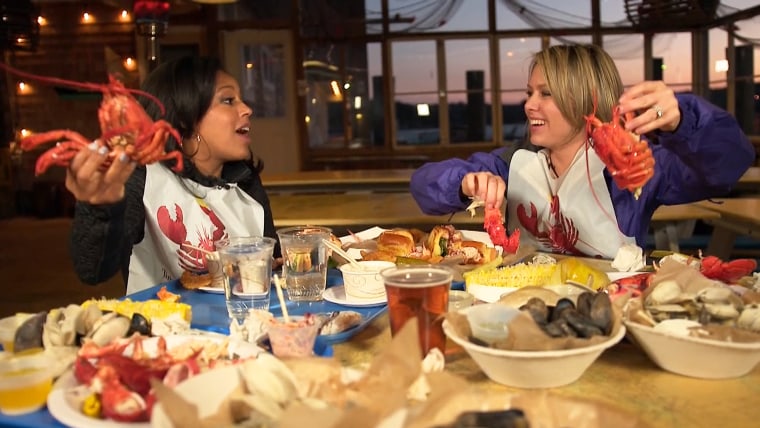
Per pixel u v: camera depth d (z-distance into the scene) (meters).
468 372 1.27
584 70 2.22
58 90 11.22
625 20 11.28
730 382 1.21
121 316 1.29
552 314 1.27
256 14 11.55
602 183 2.34
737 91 10.75
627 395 1.16
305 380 1.01
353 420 0.84
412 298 1.26
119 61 10.80
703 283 1.40
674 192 2.32
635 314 1.30
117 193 1.51
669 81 11.47
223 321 1.59
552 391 1.18
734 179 2.01
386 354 0.97
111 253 1.63
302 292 1.76
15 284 6.66
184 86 2.18
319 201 4.76
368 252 2.09
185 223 2.19
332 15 11.50
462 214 3.92
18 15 6.12
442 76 11.59
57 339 1.24
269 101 11.77
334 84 11.69
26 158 11.48
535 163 2.47
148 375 1.07
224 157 2.29
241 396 0.98
